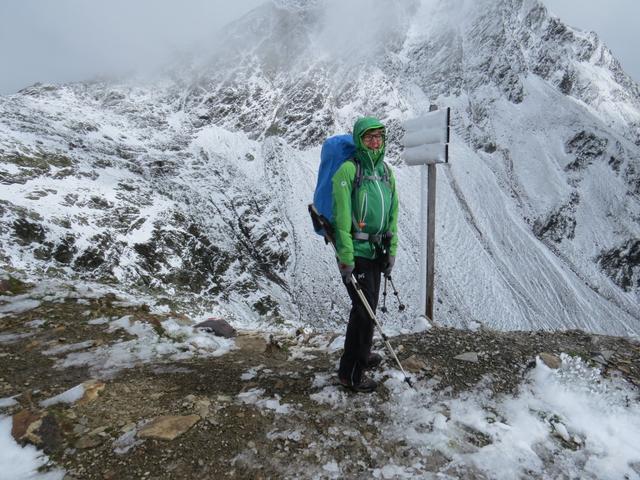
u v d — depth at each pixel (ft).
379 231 10.00
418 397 10.27
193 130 418.72
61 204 176.76
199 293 191.83
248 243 276.62
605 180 474.49
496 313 278.87
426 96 568.00
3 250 134.00
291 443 8.42
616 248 407.85
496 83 580.30
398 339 13.65
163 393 10.43
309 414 9.48
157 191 251.19
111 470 7.41
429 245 18.90
